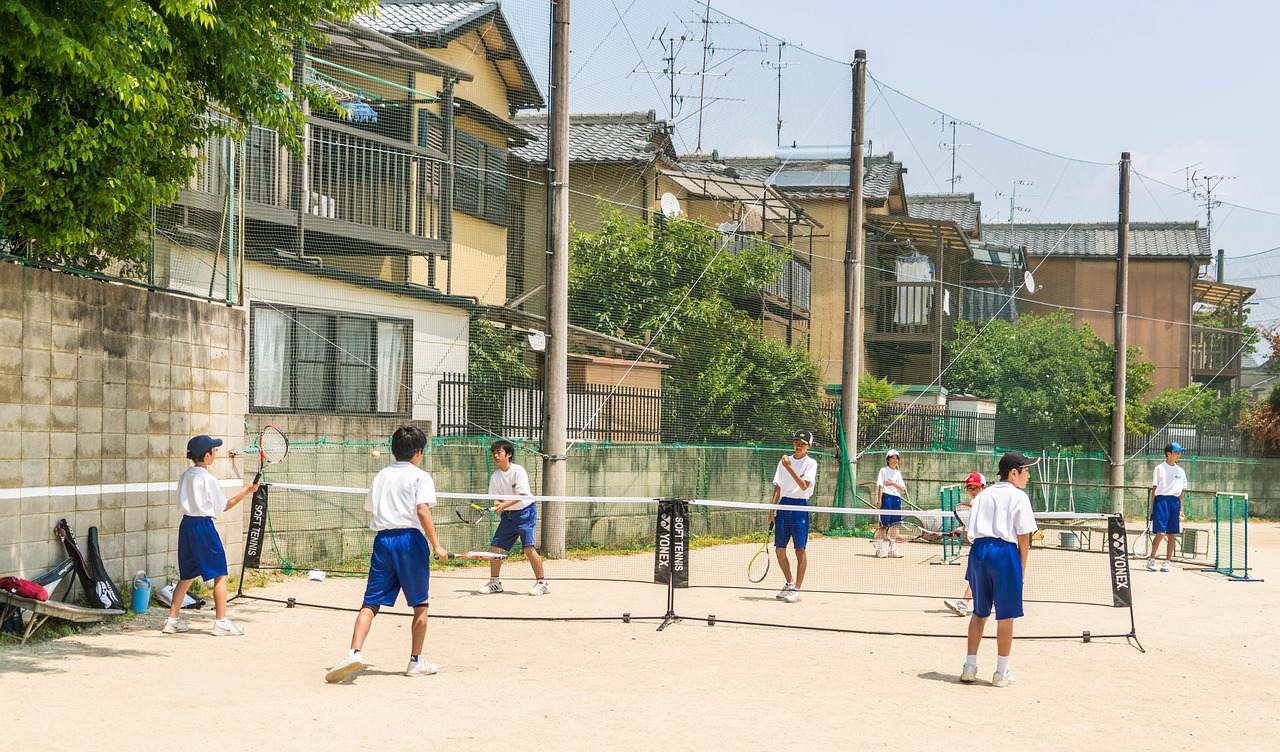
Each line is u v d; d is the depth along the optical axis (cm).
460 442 1424
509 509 1126
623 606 1069
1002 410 2244
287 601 1012
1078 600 1202
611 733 593
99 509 916
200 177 1090
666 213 1827
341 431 1319
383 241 1565
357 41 1582
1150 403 2647
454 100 1800
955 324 2314
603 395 1602
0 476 816
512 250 2042
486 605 1059
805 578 1339
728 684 732
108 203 801
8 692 636
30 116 729
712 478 1738
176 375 1016
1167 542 1550
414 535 720
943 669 809
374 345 1502
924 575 1391
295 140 926
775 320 1942
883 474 1608
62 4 677
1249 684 787
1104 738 621
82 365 898
